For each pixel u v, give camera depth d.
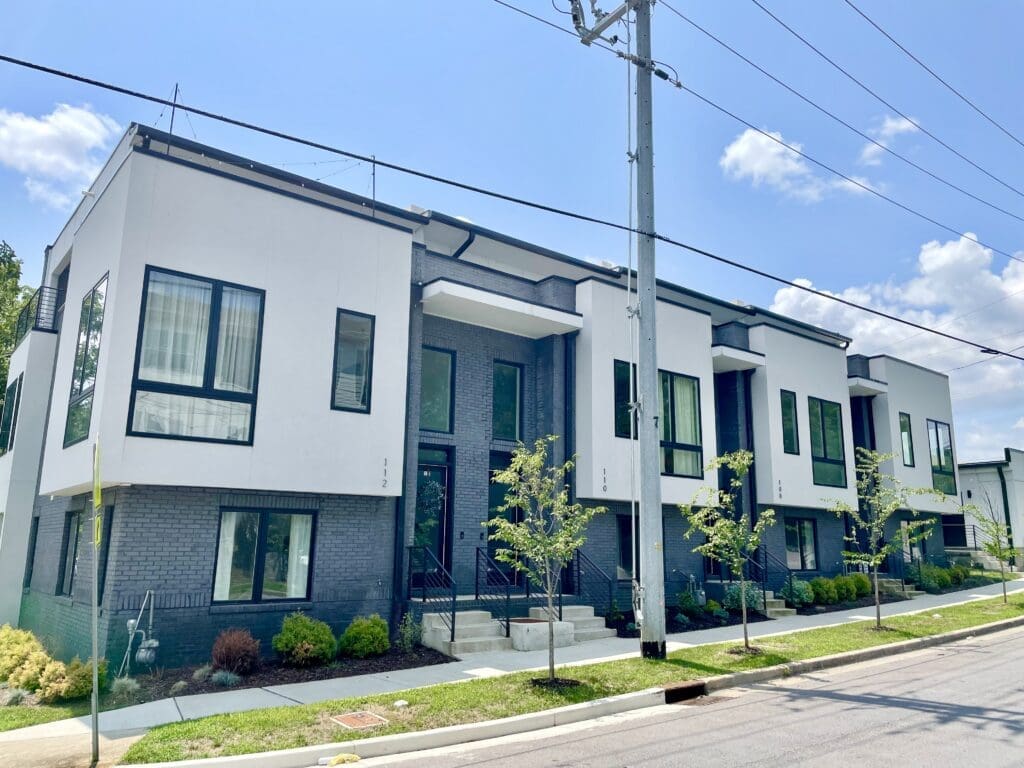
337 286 12.27
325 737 7.07
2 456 16.95
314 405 11.73
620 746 7.09
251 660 10.10
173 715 8.21
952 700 8.88
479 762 6.63
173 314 10.68
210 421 10.77
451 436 14.80
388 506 12.80
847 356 24.62
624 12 11.46
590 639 13.35
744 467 12.45
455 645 11.64
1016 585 24.45
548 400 15.92
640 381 11.45
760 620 16.34
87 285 11.97
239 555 11.24
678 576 17.11
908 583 22.67
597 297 15.97
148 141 12.07
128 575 10.15
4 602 14.80
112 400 10.00
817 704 8.81
